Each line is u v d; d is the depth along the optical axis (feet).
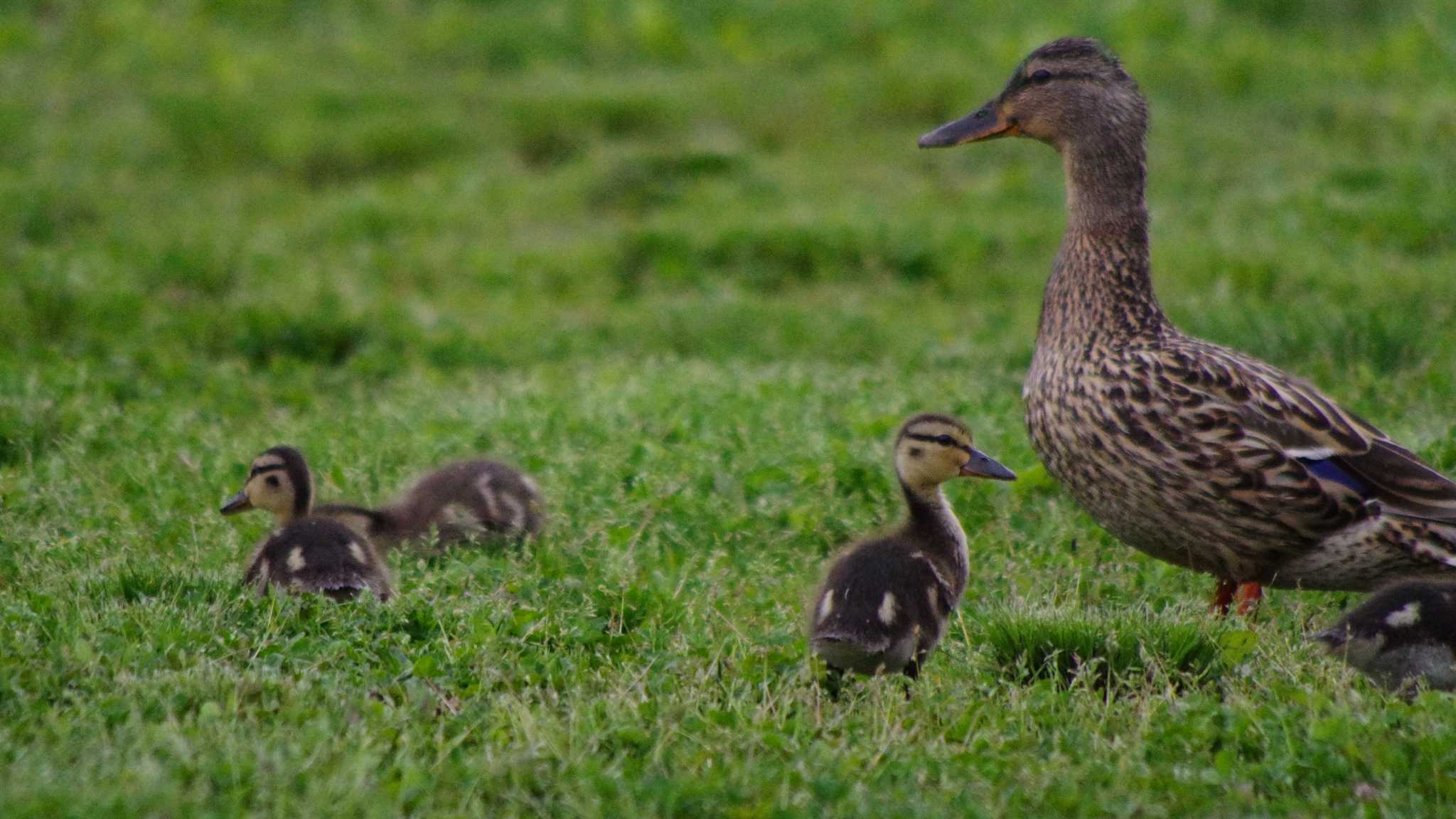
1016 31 115.14
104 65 110.52
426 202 85.61
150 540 35.99
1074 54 36.37
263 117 98.99
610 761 24.71
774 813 22.35
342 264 74.59
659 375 51.93
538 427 44.83
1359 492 31.42
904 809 22.48
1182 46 109.91
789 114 99.30
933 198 84.07
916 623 28.73
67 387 49.21
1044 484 40.37
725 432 43.80
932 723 26.25
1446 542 31.32
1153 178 84.28
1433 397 46.16
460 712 26.00
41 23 117.91
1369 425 32.83
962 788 23.53
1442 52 107.55
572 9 125.08
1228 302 60.13
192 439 44.37
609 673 27.81
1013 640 29.09
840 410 47.26
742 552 35.94
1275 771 24.14
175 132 97.04
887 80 102.01
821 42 117.50
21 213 79.41
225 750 23.25
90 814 20.95
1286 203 78.64
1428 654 27.61
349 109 102.47
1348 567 31.99
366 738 23.90
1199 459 31.68
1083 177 35.65
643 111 100.07
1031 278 71.05
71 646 26.94
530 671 27.43
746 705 26.37
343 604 30.42
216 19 122.72
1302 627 32.40
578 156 94.43
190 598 30.12
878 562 29.07
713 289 70.38
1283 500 31.37
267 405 51.11
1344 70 104.78
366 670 27.27
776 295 70.28
